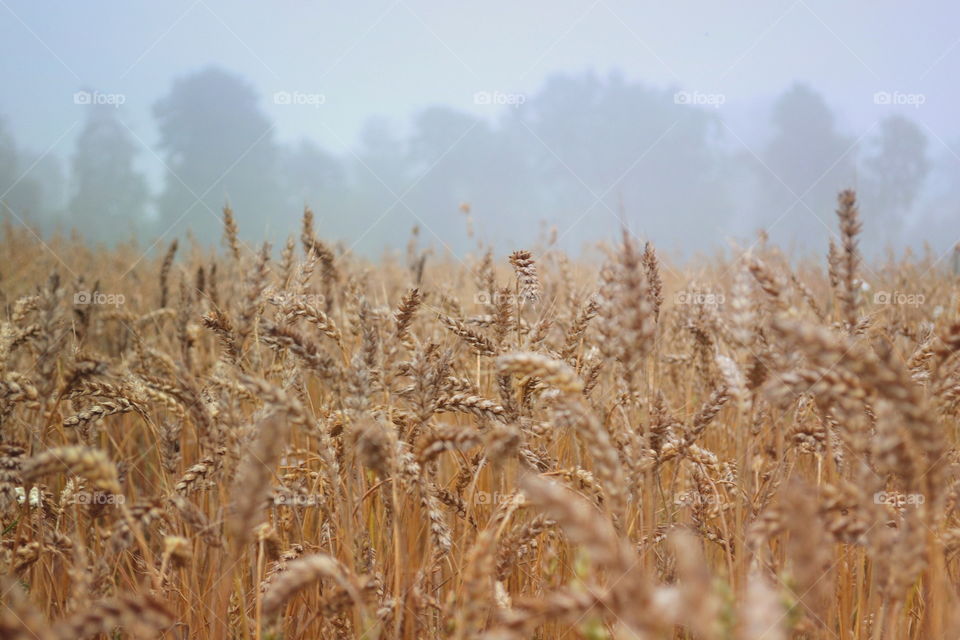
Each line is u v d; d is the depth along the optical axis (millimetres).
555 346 2957
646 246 2414
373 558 2211
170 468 2654
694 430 2365
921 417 1213
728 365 1992
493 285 2971
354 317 3156
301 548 2361
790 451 2537
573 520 921
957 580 2293
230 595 2432
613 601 1080
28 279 6738
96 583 1922
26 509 2373
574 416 1494
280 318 2666
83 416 2600
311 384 3227
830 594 2152
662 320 3826
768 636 1023
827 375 1409
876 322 2953
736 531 2014
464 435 1818
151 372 2934
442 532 2086
